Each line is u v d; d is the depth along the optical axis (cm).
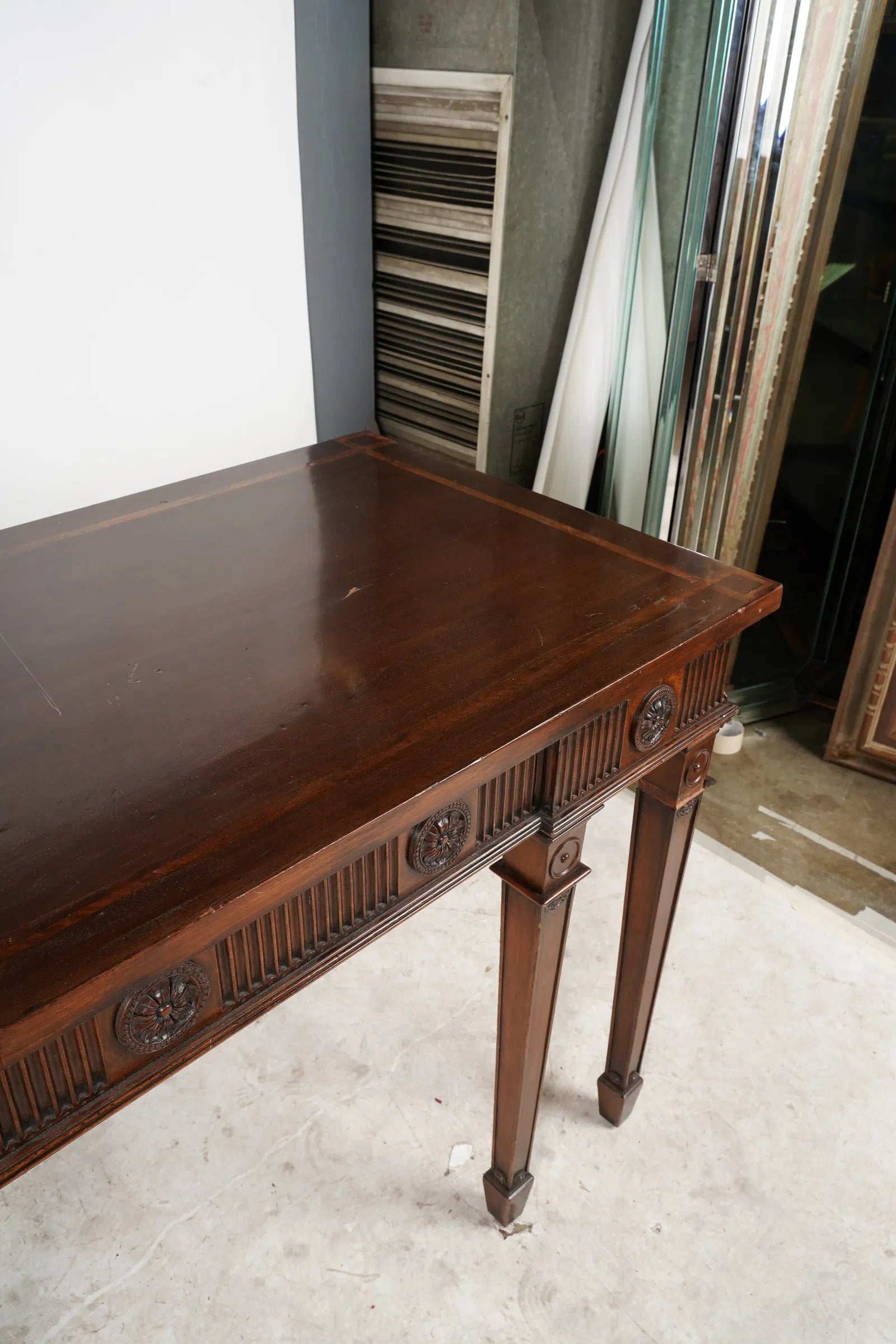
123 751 99
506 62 196
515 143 203
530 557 136
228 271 206
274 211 209
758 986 187
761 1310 138
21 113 165
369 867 98
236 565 133
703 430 218
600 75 212
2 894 83
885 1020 181
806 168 194
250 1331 135
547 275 228
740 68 183
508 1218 147
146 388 203
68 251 180
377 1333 135
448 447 250
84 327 188
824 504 253
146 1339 134
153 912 81
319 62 205
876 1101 167
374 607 123
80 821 90
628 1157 158
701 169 194
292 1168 156
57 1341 133
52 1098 82
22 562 133
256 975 93
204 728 102
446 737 100
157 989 84
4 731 102
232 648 115
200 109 187
